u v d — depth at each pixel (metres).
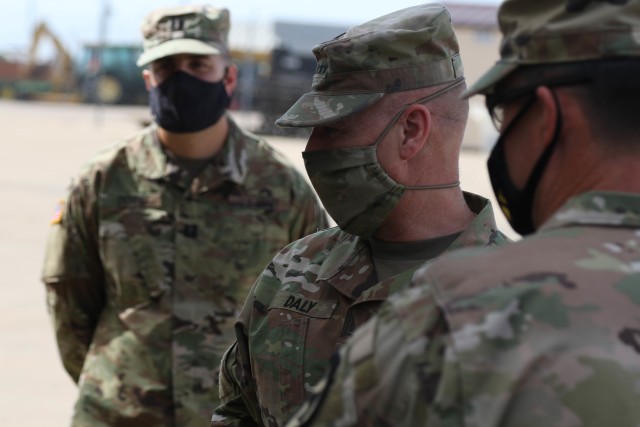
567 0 1.24
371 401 1.23
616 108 1.23
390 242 2.03
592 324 1.15
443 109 1.99
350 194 1.99
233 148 3.43
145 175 3.36
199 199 3.37
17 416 4.96
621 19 1.21
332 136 1.98
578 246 1.22
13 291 7.33
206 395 3.28
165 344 3.28
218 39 3.45
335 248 2.12
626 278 1.18
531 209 1.36
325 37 28.03
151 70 3.40
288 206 3.46
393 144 1.96
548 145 1.28
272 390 2.04
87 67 37.84
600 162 1.25
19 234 9.48
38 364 5.74
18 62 40.72
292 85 25.44
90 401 3.28
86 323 3.43
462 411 1.14
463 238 1.98
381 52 1.94
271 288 2.15
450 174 2.03
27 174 13.95
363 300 1.95
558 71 1.25
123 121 28.70
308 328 2.03
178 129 3.31
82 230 3.36
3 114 28.39
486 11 26.69
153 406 3.24
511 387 1.13
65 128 23.72
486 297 1.18
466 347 1.16
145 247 3.33
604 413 1.10
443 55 1.99
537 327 1.15
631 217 1.24
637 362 1.12
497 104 1.35
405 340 1.22
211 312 3.32
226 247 3.37
